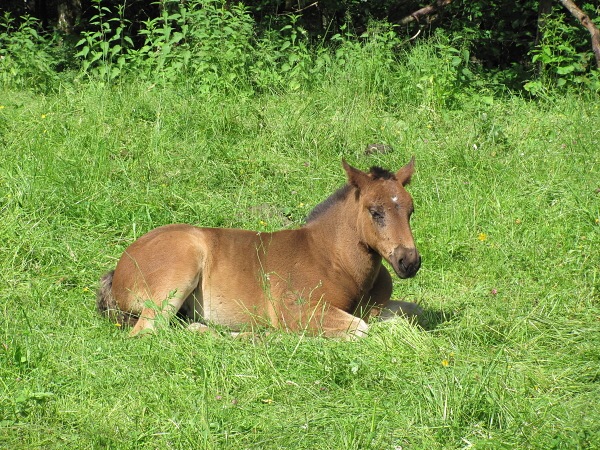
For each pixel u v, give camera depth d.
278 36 18.62
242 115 14.06
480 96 16.38
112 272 8.88
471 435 6.21
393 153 13.47
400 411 6.55
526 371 7.21
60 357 7.24
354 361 7.32
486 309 8.72
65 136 12.84
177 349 7.47
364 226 8.11
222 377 6.95
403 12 22.62
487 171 12.64
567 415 6.43
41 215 10.42
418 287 9.70
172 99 14.74
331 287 8.48
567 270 9.56
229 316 8.66
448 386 6.61
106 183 11.38
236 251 8.72
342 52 17.27
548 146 13.65
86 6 24.77
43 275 9.34
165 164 12.45
